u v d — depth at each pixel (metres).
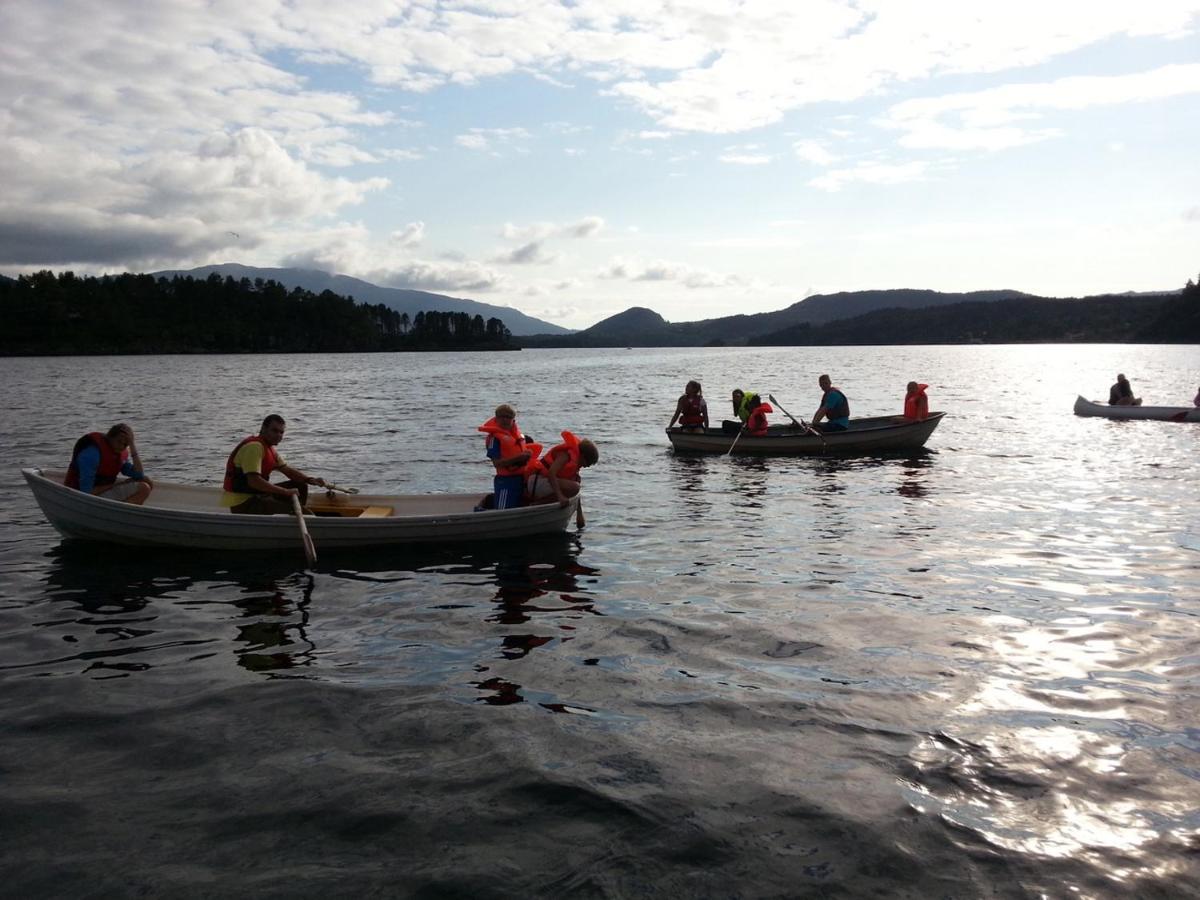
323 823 3.86
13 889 3.36
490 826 3.83
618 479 14.86
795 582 8.13
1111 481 14.33
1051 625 6.75
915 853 3.62
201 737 4.76
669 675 5.73
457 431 23.25
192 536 9.40
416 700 5.29
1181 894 3.35
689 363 107.50
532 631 6.71
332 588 8.00
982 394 41.69
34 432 23.12
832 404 18.64
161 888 3.37
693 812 3.95
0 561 8.96
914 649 6.21
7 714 5.07
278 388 49.50
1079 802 4.04
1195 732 4.78
